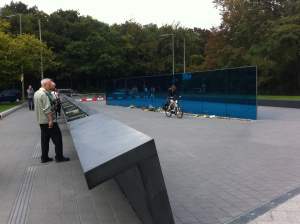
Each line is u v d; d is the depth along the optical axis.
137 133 3.47
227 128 12.12
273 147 8.21
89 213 4.15
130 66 58.62
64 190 5.14
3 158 7.66
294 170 5.99
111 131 4.24
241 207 4.22
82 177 5.88
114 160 2.72
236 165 6.46
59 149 7.13
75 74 55.19
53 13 56.06
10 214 4.18
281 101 21.80
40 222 3.90
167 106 17.80
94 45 53.78
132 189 3.55
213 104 17.06
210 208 4.22
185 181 5.46
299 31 27.55
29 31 49.41
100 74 57.47
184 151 7.96
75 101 13.60
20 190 5.19
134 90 25.83
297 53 31.48
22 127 13.82
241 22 38.78
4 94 39.50
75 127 5.83
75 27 54.97
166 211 2.97
